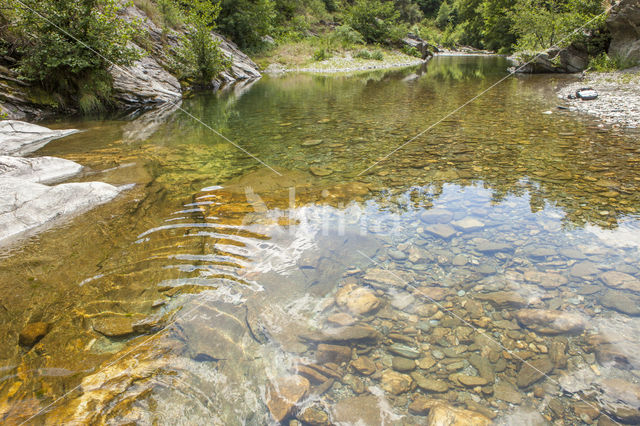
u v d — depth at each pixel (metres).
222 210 3.52
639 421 1.46
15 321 2.07
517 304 2.20
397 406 1.58
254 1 24.23
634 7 12.05
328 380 1.71
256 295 2.29
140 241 2.93
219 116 8.92
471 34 51.28
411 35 38.59
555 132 6.23
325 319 2.10
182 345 1.90
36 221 3.22
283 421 1.50
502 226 3.16
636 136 5.68
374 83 15.41
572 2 14.76
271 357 1.83
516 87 12.41
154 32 13.94
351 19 34.50
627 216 3.19
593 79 12.19
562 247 2.79
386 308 2.20
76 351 1.85
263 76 19.67
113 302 2.23
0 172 3.96
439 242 2.95
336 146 5.95
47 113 9.07
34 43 8.79
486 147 5.55
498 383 1.68
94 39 9.08
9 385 1.65
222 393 1.62
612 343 1.87
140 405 1.55
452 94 11.52
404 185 4.17
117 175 4.45
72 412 1.51
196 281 2.42
